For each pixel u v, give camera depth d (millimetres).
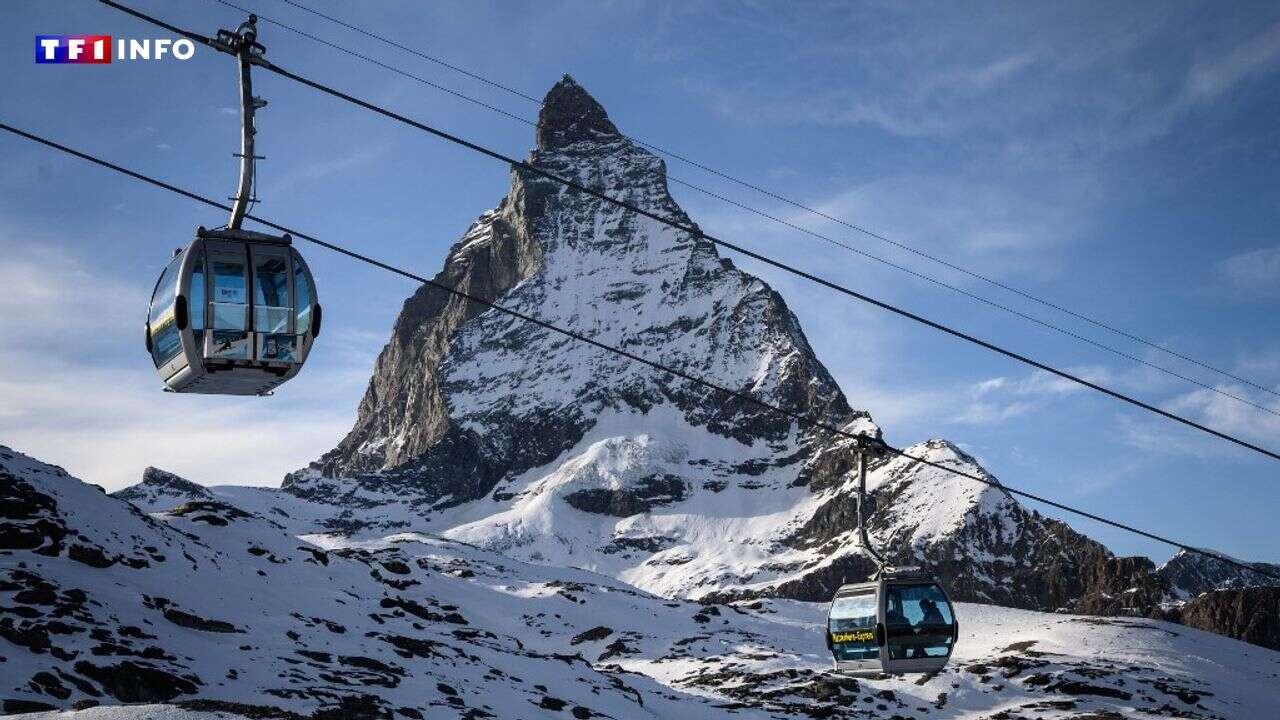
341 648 96938
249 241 31609
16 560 89750
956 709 154625
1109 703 158625
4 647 70188
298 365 31922
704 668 181625
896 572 50844
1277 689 195125
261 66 28641
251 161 30906
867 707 150500
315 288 32000
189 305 30984
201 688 74938
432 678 94062
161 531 111875
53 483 107625
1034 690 163000
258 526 141250
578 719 94188
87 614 82375
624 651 198750
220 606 99188
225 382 32375
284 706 74562
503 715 87562
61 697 65250
